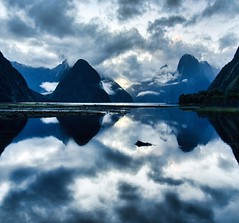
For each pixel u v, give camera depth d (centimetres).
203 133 5059
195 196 1747
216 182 2047
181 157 2955
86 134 5000
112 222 1370
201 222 1369
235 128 5594
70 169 2444
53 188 1900
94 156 3028
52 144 3838
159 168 2480
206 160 2795
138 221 1380
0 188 1891
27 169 2434
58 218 1417
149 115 10388
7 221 1380
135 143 3966
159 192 1820
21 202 1630
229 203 1625
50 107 14838
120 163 2678
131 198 1712
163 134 5053
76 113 10081
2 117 7419
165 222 1374
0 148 3431
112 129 5834
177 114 10581
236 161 2736
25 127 5806
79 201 1653
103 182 2048
